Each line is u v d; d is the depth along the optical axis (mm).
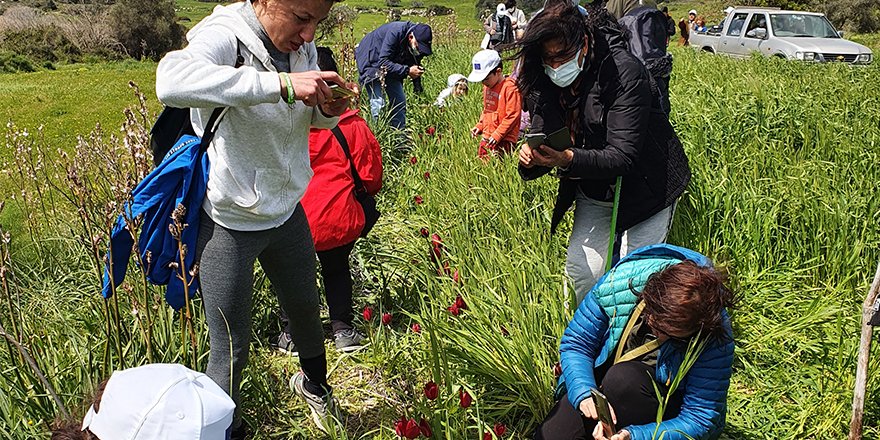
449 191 5387
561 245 4625
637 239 3459
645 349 2615
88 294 3955
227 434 2041
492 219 4660
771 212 4477
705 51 17828
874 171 5277
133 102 16422
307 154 2730
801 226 4422
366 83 7699
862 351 2637
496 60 6375
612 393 2602
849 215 4340
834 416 3131
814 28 16719
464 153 6273
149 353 2910
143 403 1845
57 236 4664
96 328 3572
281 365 3793
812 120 6566
